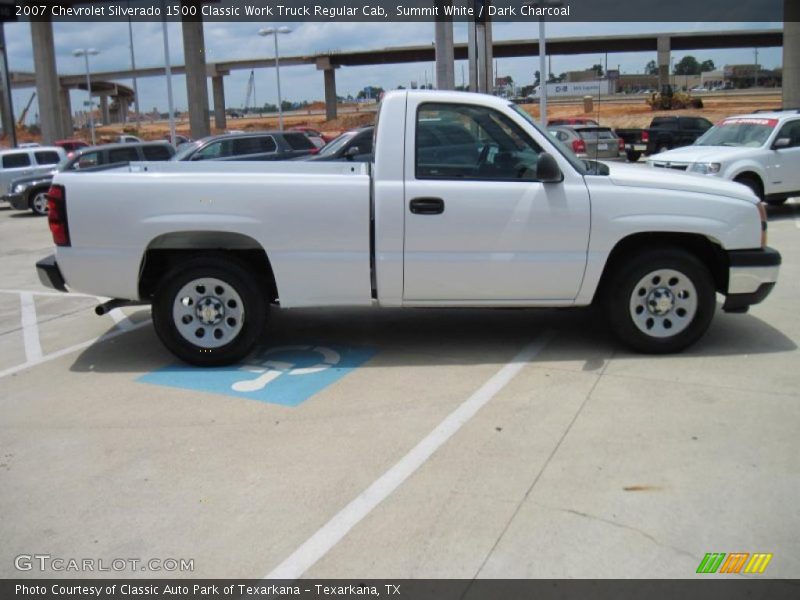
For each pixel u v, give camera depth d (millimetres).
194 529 3439
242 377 5504
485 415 4621
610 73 40594
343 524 3432
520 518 3424
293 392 5148
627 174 5520
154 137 74562
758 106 65312
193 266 5543
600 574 3004
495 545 3221
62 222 5441
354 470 3953
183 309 5633
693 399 4777
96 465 4129
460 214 5336
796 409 4570
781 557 3086
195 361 5695
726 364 5434
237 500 3684
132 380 5535
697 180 5531
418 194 5312
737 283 5527
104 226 5406
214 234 5480
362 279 5488
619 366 5453
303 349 6141
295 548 3260
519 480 3779
